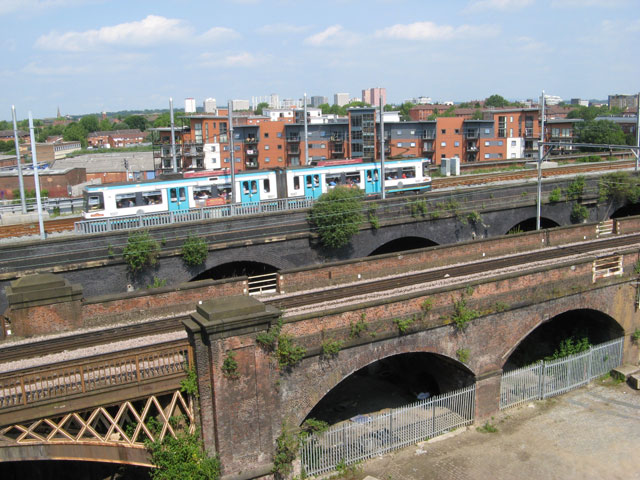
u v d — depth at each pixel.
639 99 50.94
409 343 20.31
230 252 31.95
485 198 40.44
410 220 37.34
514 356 29.12
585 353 25.38
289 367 18.00
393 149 97.81
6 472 19.19
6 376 14.57
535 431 21.94
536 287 23.03
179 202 38.31
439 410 22.38
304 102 50.78
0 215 44.09
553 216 43.44
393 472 19.55
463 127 100.44
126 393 15.91
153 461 16.53
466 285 21.17
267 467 17.61
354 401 25.16
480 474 19.39
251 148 96.25
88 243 28.59
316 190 42.88
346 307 18.78
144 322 22.48
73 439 15.57
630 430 21.89
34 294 21.33
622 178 45.94
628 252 25.66
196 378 16.58
